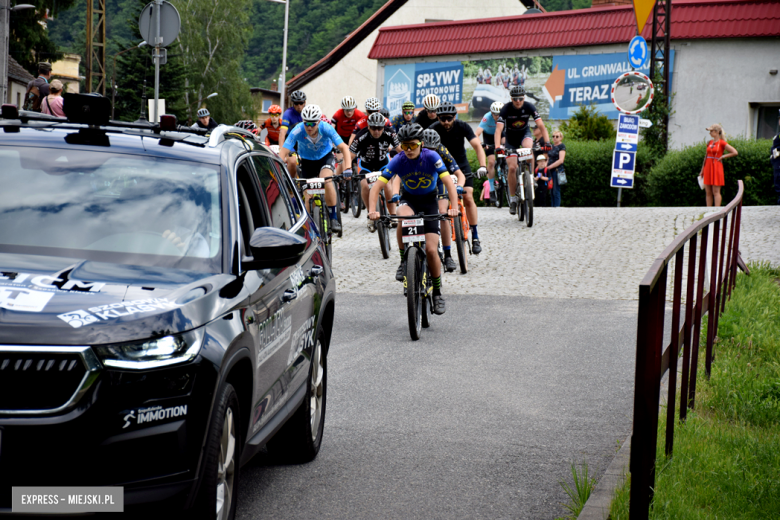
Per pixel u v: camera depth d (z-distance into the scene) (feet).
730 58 112.27
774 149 64.85
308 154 45.55
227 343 12.00
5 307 10.95
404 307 36.76
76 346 10.64
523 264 46.26
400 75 142.51
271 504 15.75
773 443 19.15
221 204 14.42
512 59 129.70
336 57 191.42
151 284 12.30
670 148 114.73
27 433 10.40
